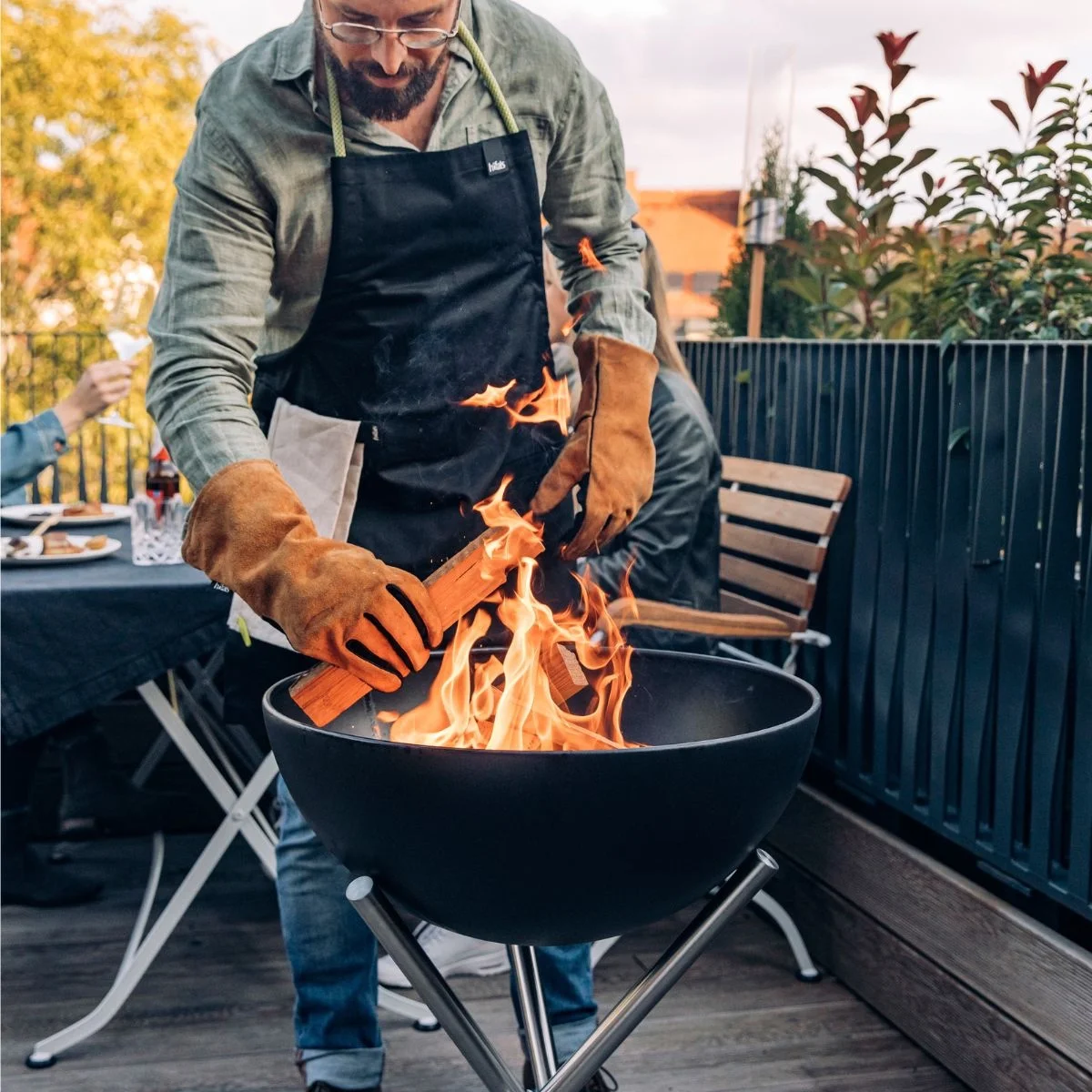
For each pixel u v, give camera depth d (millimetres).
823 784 2406
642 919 986
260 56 1320
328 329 1414
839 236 2404
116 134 10617
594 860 906
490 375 1412
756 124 3123
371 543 1418
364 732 1229
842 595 2303
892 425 2104
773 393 2602
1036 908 1797
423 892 971
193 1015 2053
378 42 1157
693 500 2115
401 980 2139
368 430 1409
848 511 2285
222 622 1964
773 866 1066
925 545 2023
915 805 2035
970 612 1881
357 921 1533
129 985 1933
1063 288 1940
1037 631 1783
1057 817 1725
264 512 1104
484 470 1429
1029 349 1748
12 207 10344
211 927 2395
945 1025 1891
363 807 934
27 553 2152
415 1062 1928
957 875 1891
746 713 1219
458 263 1392
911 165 2209
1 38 10328
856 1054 1950
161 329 1304
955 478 1931
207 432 1224
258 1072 1876
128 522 2783
